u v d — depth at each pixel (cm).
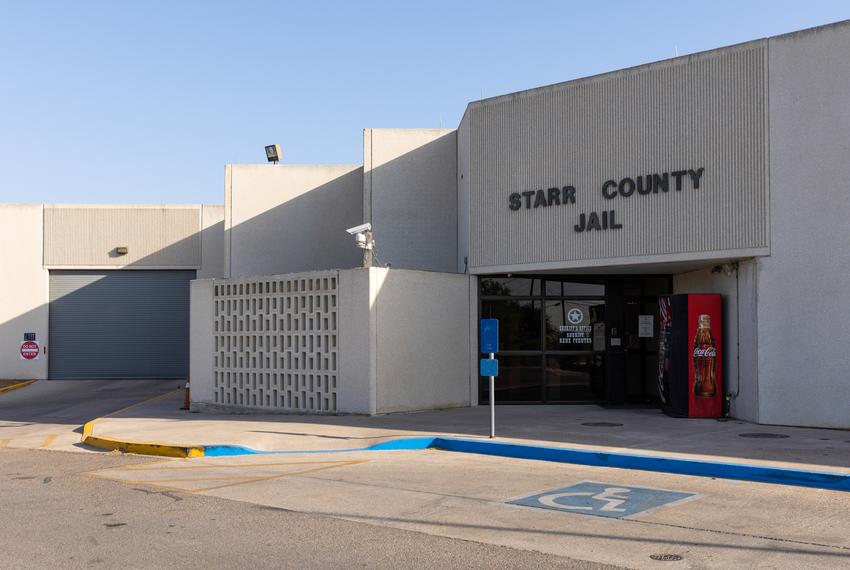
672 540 708
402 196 2256
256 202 2639
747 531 738
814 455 1113
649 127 1633
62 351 3244
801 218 1452
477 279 1906
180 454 1283
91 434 1487
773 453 1132
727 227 1530
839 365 1411
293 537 729
